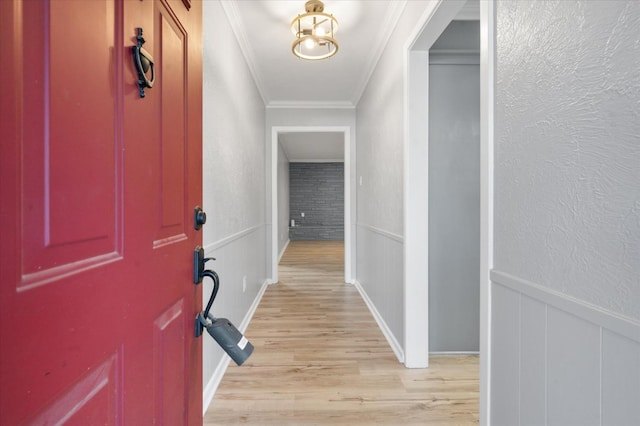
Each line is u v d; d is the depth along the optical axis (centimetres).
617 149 61
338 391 179
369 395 176
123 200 56
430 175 222
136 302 60
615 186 61
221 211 198
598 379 65
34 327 38
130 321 58
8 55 35
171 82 78
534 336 84
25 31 37
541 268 81
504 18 98
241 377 194
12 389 35
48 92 40
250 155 305
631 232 58
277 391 179
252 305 313
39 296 38
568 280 73
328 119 426
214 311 183
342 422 154
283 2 215
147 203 65
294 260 629
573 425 71
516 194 92
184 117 86
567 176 73
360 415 159
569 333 72
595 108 66
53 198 41
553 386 77
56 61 41
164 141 74
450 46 216
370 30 250
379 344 242
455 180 222
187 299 87
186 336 87
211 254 177
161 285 71
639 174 57
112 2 53
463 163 222
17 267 36
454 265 225
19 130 36
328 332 265
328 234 955
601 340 64
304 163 955
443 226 224
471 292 225
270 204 432
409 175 205
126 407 56
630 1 58
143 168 63
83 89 46
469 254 225
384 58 268
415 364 206
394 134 237
